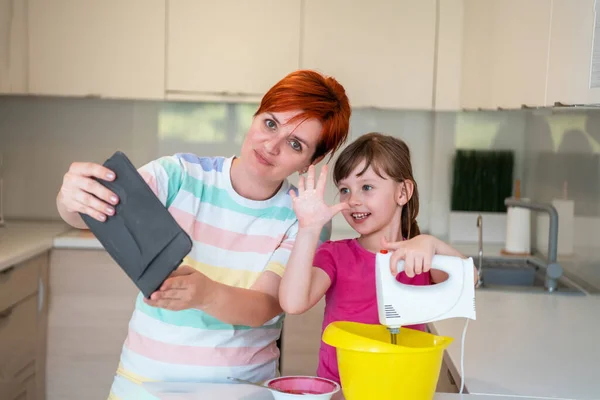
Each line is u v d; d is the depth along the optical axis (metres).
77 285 3.11
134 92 3.28
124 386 1.49
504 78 2.48
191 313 1.46
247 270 1.51
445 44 3.32
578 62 1.66
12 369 2.74
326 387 1.28
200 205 1.50
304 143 1.41
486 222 3.57
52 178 3.64
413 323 1.27
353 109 3.69
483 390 1.43
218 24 3.26
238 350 1.49
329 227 1.61
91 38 3.24
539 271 2.98
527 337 1.88
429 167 3.71
